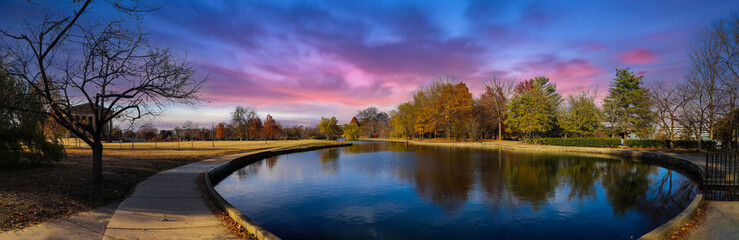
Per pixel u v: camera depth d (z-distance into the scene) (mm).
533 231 7746
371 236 7418
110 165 13352
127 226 6145
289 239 7230
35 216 6164
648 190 11930
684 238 5797
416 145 46812
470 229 7887
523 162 21406
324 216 8891
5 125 10648
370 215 8984
